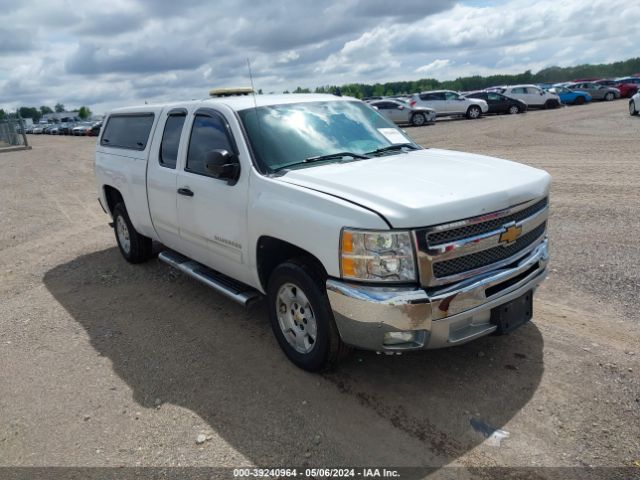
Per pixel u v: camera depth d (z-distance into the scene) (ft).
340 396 11.61
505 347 13.05
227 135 13.96
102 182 21.39
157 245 23.90
